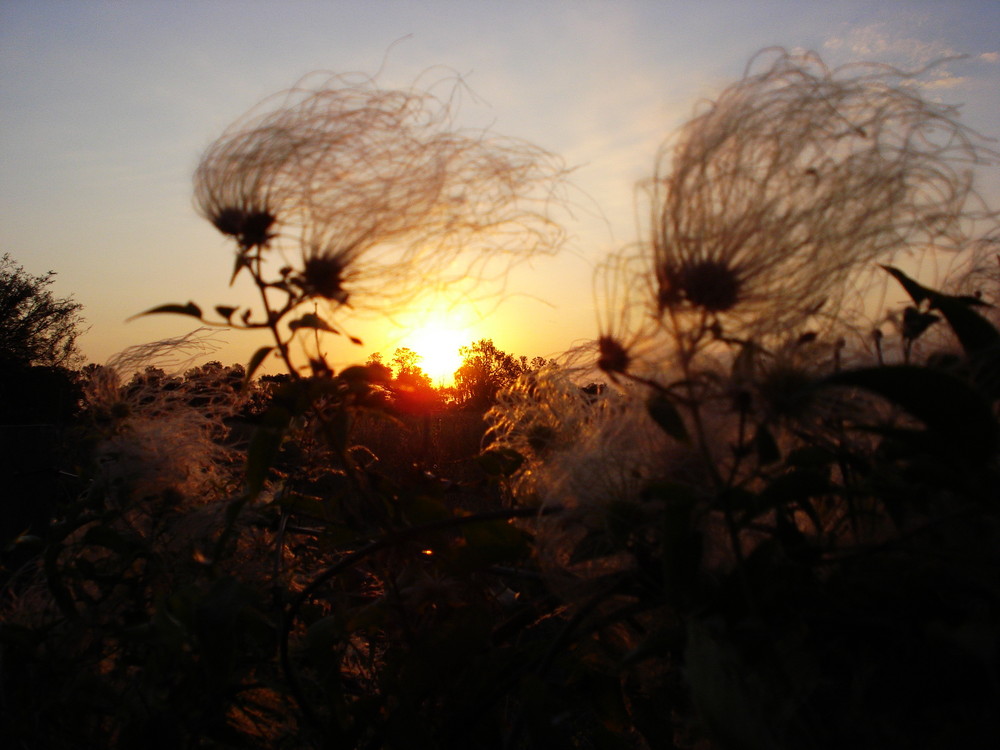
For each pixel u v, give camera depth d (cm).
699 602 15
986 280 19
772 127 16
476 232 19
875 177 16
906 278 17
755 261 15
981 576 14
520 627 21
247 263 18
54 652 22
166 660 19
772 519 17
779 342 16
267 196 18
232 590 19
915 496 14
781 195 15
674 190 15
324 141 18
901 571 15
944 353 16
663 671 19
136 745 19
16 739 20
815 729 14
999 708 13
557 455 21
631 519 17
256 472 20
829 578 15
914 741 13
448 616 22
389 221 18
